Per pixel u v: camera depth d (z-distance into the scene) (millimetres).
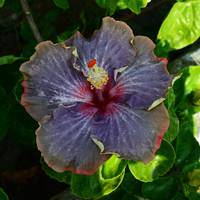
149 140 366
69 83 385
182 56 562
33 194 583
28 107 369
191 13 501
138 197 470
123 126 374
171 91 436
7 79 481
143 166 421
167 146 415
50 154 359
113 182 419
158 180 465
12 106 477
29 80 369
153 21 719
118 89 397
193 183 450
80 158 364
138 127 370
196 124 521
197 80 495
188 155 479
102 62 399
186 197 477
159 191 462
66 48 371
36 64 369
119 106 387
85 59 396
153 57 391
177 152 479
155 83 382
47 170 438
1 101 450
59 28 733
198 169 447
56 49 371
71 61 377
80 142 368
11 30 722
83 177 420
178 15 506
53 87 377
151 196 459
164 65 385
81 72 389
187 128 485
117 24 390
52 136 361
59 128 365
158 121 367
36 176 590
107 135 371
